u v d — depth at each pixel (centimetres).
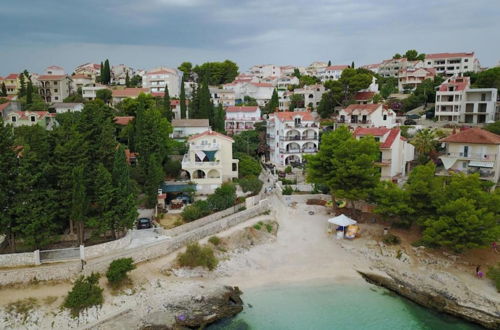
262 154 9725
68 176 4384
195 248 4631
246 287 4316
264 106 14062
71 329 3456
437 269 4519
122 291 3975
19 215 4072
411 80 13450
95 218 4453
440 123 9706
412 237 5175
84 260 4238
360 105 9569
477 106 9381
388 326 3653
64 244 4569
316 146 8781
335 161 5572
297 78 17962
